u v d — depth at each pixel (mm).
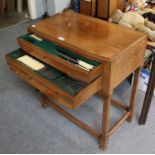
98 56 1171
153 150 1571
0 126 1762
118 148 1585
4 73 2305
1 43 2771
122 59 1218
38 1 3240
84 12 2363
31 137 1676
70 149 1589
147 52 1822
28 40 1490
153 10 2033
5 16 3471
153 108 1874
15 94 2055
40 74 1377
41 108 1907
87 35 1359
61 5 3213
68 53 1350
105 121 1422
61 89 1256
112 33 1368
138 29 1642
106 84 1241
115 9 2172
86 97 1234
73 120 1687
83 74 1169
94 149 1583
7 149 1597
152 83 1508
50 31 1426
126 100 1960
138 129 1711
